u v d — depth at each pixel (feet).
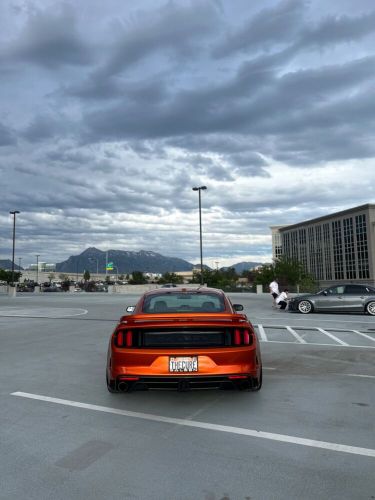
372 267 316.19
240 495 10.32
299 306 63.05
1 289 204.95
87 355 29.53
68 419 16.06
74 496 10.33
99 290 235.20
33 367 25.58
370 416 16.29
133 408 17.44
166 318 17.21
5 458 12.54
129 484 10.91
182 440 13.91
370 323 49.62
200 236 149.48
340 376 23.15
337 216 357.61
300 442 13.67
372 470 11.66
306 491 10.51
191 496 10.30
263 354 29.89
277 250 457.68
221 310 19.67
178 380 16.40
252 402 18.21
